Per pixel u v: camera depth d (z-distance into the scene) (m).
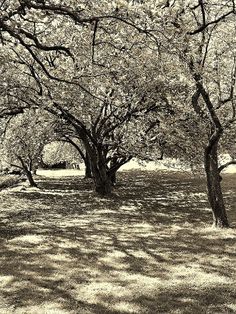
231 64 15.95
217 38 15.66
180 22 10.22
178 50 10.71
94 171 26.41
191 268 11.09
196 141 18.66
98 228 16.27
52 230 15.93
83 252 12.62
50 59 18.52
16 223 17.50
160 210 20.66
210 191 15.78
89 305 8.62
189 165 25.86
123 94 19.95
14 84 17.03
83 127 23.42
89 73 14.82
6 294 9.21
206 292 9.39
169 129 18.55
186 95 18.08
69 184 34.47
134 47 13.23
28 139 28.55
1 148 29.69
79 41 15.88
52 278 10.26
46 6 8.65
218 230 15.40
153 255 12.29
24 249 13.00
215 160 15.69
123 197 25.53
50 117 22.97
